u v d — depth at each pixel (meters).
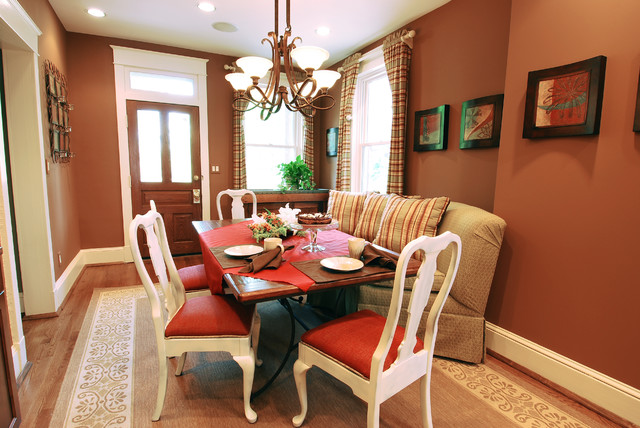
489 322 2.24
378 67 3.72
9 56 2.36
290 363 2.07
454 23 2.82
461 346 2.07
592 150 1.68
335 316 2.66
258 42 3.96
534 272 1.96
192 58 4.23
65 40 3.60
